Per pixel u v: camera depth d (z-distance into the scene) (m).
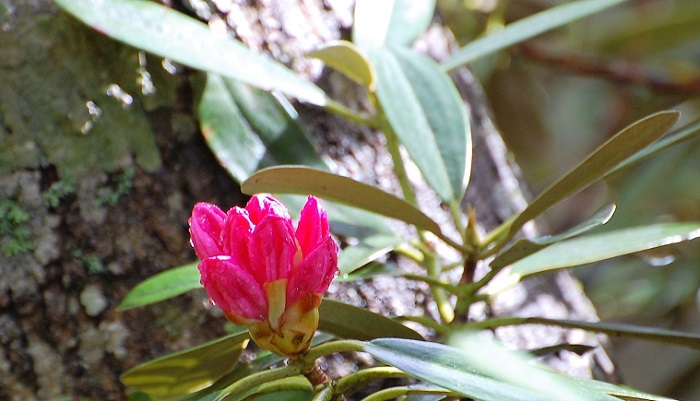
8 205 0.88
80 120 0.89
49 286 0.88
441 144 0.88
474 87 1.08
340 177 0.78
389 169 0.97
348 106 0.97
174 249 0.90
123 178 0.89
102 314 0.89
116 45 0.90
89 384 0.88
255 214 0.75
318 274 0.74
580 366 0.99
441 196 0.87
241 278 0.73
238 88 0.92
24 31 0.89
